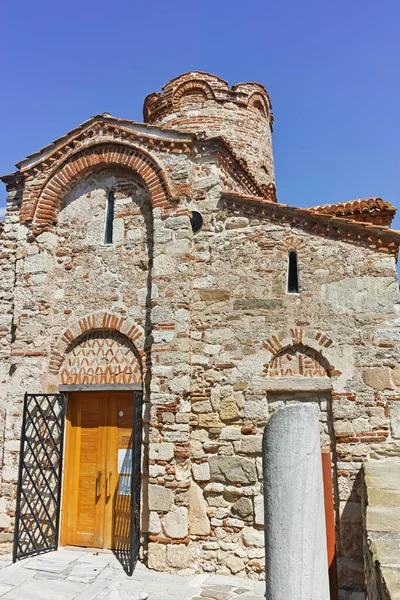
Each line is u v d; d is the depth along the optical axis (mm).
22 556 7816
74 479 8617
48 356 8977
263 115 15133
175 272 8383
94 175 9656
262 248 8312
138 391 8336
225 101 14148
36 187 9703
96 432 8680
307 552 2990
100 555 8016
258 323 8062
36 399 8367
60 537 8438
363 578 6805
